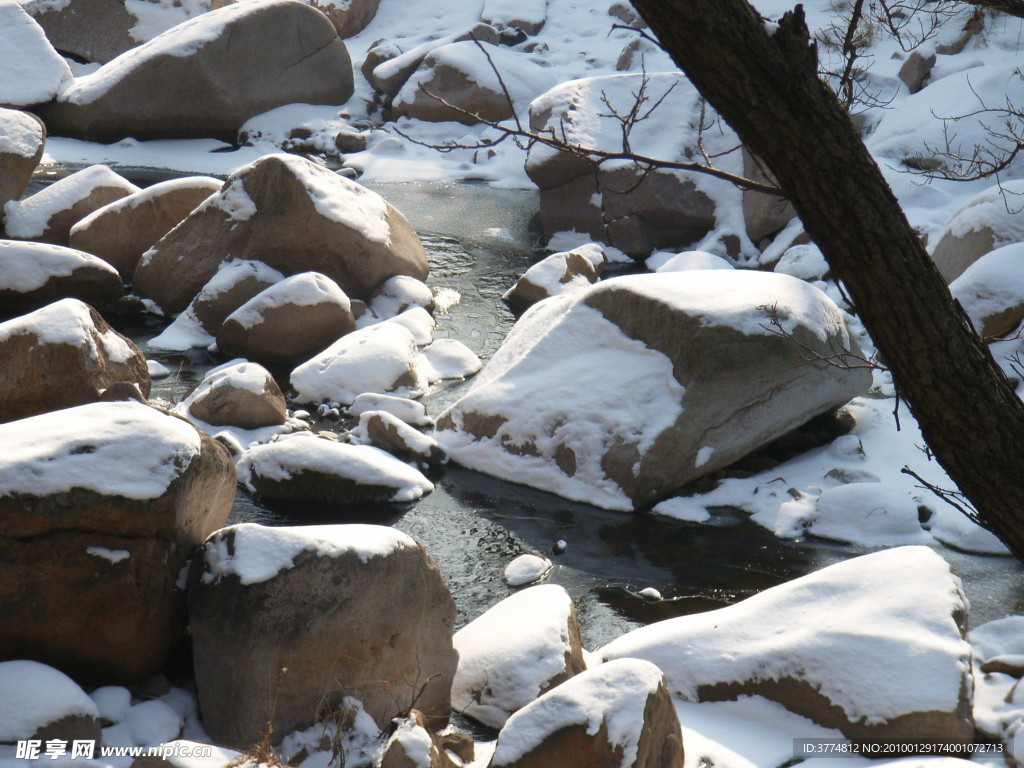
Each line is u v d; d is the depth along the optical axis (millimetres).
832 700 6488
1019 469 4180
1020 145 6375
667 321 10781
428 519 10180
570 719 5469
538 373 11461
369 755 5840
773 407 10789
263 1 23562
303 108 24469
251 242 15031
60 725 5461
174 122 23344
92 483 5879
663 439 10422
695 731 6598
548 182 18750
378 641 6195
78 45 25812
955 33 20844
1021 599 8773
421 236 18906
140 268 15438
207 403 11758
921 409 4211
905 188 17062
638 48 24625
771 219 17375
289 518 10086
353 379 12711
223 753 5375
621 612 8672
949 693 6246
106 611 5977
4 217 16844
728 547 9734
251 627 5852
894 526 9852
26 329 10078
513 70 24000
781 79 3709
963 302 12391
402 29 28891
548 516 10312
